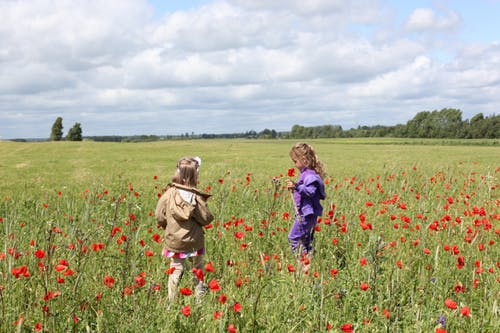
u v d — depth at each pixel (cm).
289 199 861
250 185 1223
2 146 4725
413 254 521
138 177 1811
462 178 1544
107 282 388
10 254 416
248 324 367
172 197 472
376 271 421
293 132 15338
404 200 990
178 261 471
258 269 461
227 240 613
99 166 2569
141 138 14150
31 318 369
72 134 10731
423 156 3622
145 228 723
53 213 786
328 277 446
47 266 352
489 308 398
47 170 2275
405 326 377
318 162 569
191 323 349
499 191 1213
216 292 404
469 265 478
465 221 784
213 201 936
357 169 2200
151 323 349
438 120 12381
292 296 408
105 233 630
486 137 11144
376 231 644
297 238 559
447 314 377
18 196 1120
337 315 398
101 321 350
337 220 599
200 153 4066
